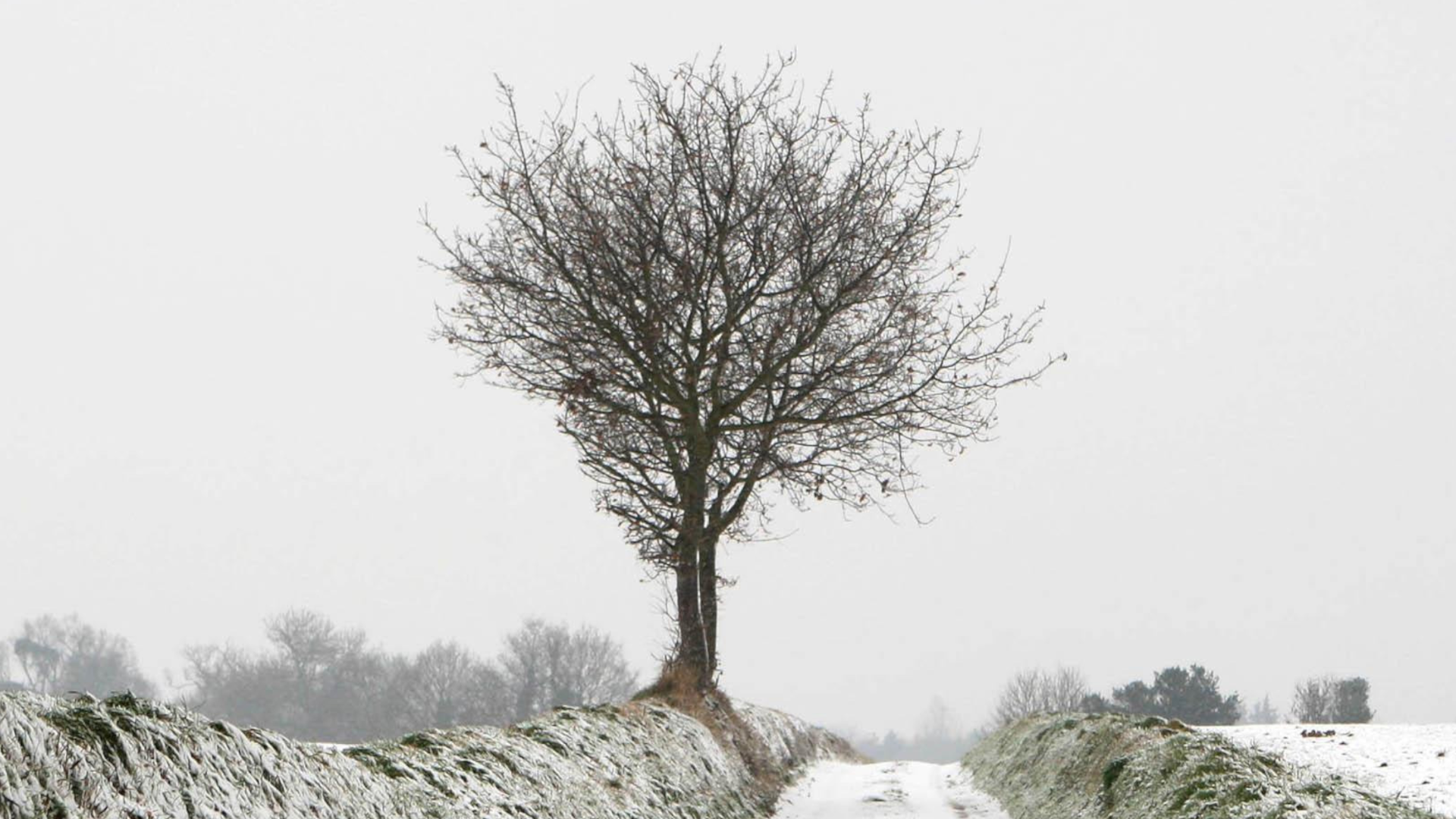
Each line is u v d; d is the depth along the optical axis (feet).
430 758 79.00
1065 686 579.89
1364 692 412.57
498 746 90.79
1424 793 97.09
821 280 168.96
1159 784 101.35
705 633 185.98
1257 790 86.63
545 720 113.29
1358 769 111.75
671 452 182.19
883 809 156.56
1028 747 166.91
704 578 187.52
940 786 190.29
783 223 169.48
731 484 183.01
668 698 165.99
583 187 170.81
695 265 171.63
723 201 167.43
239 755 55.31
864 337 172.96
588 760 105.91
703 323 173.58
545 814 82.69
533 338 172.65
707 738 152.87
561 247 168.96
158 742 50.29
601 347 173.17
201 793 49.70
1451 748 124.06
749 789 156.35
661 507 183.83
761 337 172.24
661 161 171.01
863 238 171.01
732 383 182.91
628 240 168.14
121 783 45.80
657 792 113.60
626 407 175.73
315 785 59.98
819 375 172.35
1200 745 106.01
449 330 175.01
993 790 167.63
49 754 42.93
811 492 181.37
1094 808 114.73
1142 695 478.18
